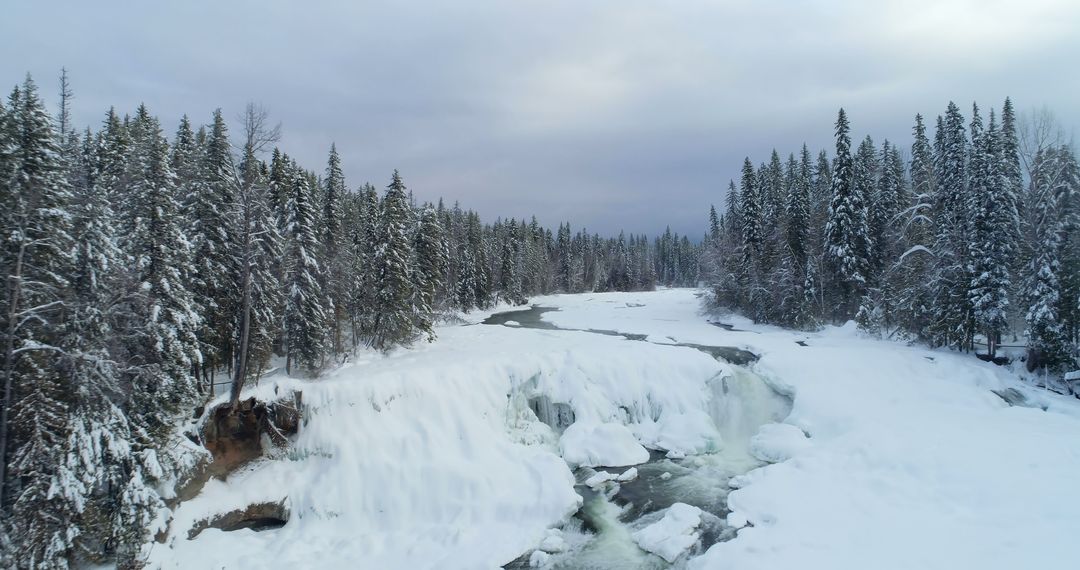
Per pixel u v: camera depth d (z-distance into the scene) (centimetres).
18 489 1266
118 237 1689
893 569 1132
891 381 2316
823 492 1552
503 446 1948
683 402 2267
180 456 1593
